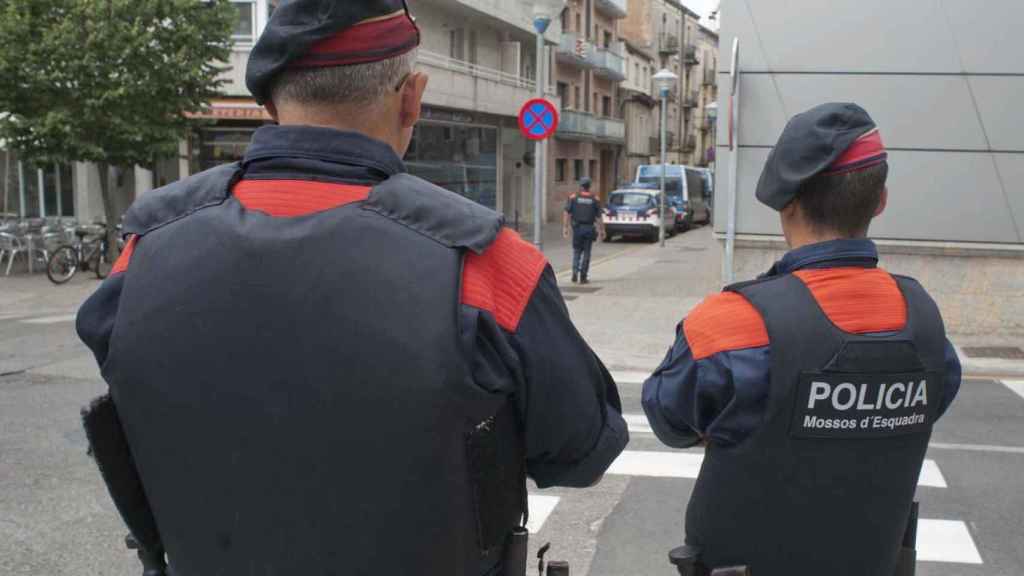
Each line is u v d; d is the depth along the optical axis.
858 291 1.80
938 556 4.31
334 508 1.28
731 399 1.79
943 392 1.89
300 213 1.34
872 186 1.84
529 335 1.37
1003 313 10.35
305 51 1.37
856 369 1.73
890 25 10.17
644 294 14.14
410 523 1.27
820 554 1.80
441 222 1.33
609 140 47.19
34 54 15.53
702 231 36.69
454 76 27.53
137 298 1.37
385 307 1.27
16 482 5.29
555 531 4.63
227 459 1.32
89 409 1.40
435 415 1.25
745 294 1.82
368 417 1.26
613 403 1.62
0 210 22.02
